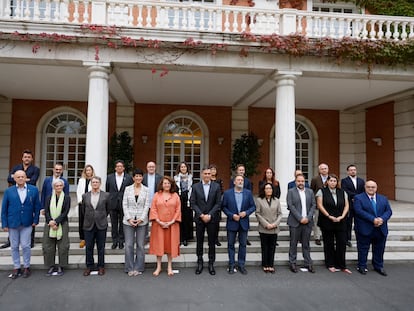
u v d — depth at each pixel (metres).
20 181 4.71
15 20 6.63
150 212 4.89
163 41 7.04
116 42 6.93
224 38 7.19
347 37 7.46
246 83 9.27
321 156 13.25
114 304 3.90
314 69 7.64
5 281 4.60
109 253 5.68
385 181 11.77
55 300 3.99
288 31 7.59
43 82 9.36
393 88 9.80
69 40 6.81
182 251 5.87
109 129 12.22
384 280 4.86
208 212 5.06
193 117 12.71
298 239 5.25
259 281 4.73
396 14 10.45
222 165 12.63
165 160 12.65
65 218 4.91
